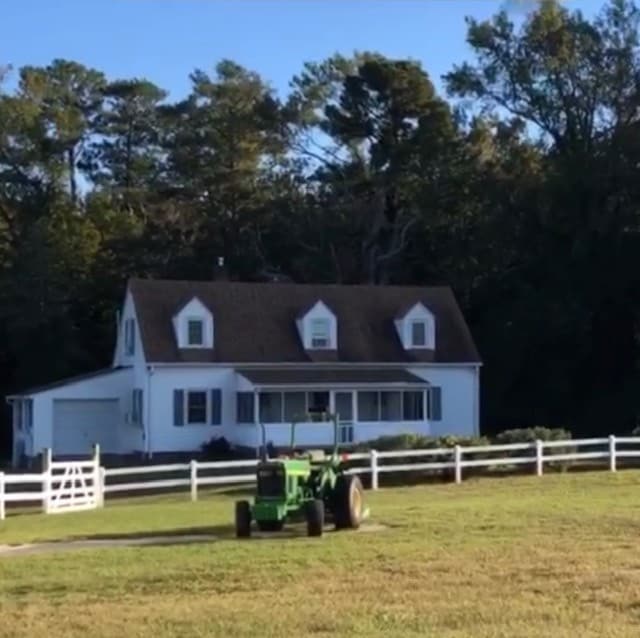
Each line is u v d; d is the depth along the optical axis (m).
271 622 11.78
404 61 72.62
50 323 64.56
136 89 86.19
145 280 54.62
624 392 61.34
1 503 27.73
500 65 66.94
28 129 75.75
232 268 72.50
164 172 83.19
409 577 14.59
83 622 12.09
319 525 20.23
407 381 53.50
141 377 52.03
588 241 61.12
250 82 82.56
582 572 14.55
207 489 35.47
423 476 34.81
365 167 75.31
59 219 71.25
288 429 51.34
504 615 11.91
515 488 30.67
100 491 31.39
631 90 64.00
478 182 66.38
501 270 65.69
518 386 63.50
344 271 72.69
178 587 14.45
